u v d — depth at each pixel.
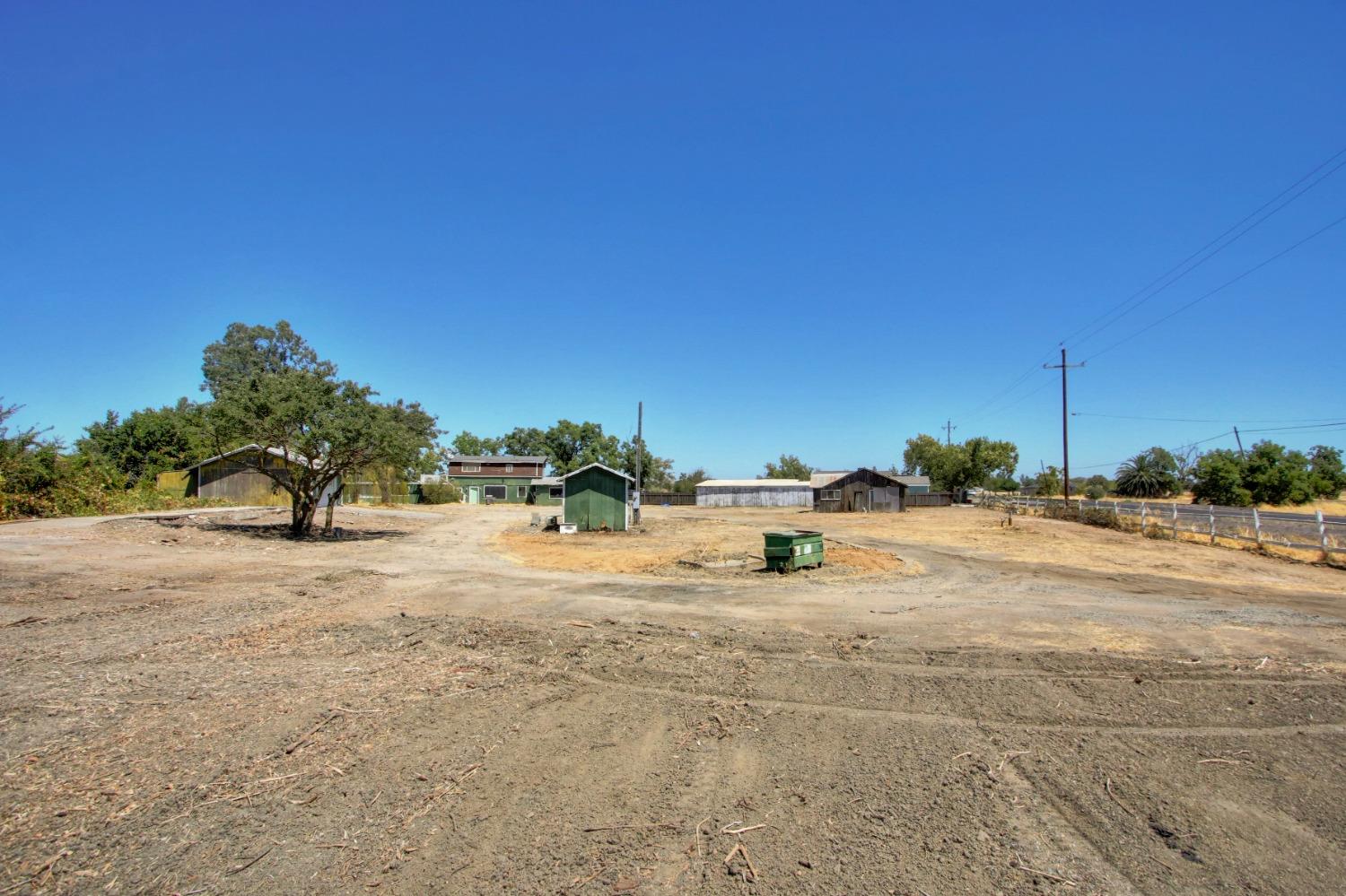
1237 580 14.38
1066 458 40.31
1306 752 4.79
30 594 9.94
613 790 4.21
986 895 3.15
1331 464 54.50
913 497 60.75
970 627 8.86
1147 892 3.18
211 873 3.29
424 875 3.29
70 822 3.72
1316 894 3.16
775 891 3.18
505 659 7.17
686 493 72.38
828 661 7.10
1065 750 4.82
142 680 6.20
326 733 5.06
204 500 31.78
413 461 23.16
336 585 12.05
